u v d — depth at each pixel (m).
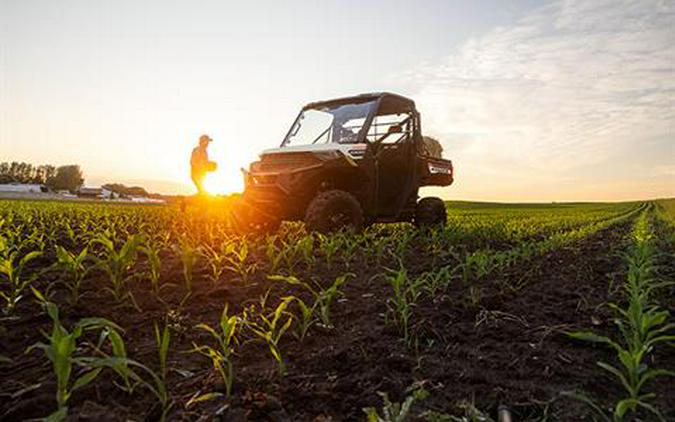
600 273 5.70
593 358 2.65
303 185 7.57
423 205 10.27
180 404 1.98
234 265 5.24
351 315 3.47
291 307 3.62
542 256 7.23
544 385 2.26
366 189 8.24
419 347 2.77
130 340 2.77
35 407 1.89
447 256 6.78
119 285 3.52
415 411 1.97
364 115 8.48
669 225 18.42
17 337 2.73
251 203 7.74
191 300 3.70
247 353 2.62
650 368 2.53
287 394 2.10
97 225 9.86
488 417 1.84
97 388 2.08
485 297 3.85
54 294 3.69
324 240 6.27
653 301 3.86
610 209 55.88
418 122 9.67
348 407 2.01
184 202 10.20
